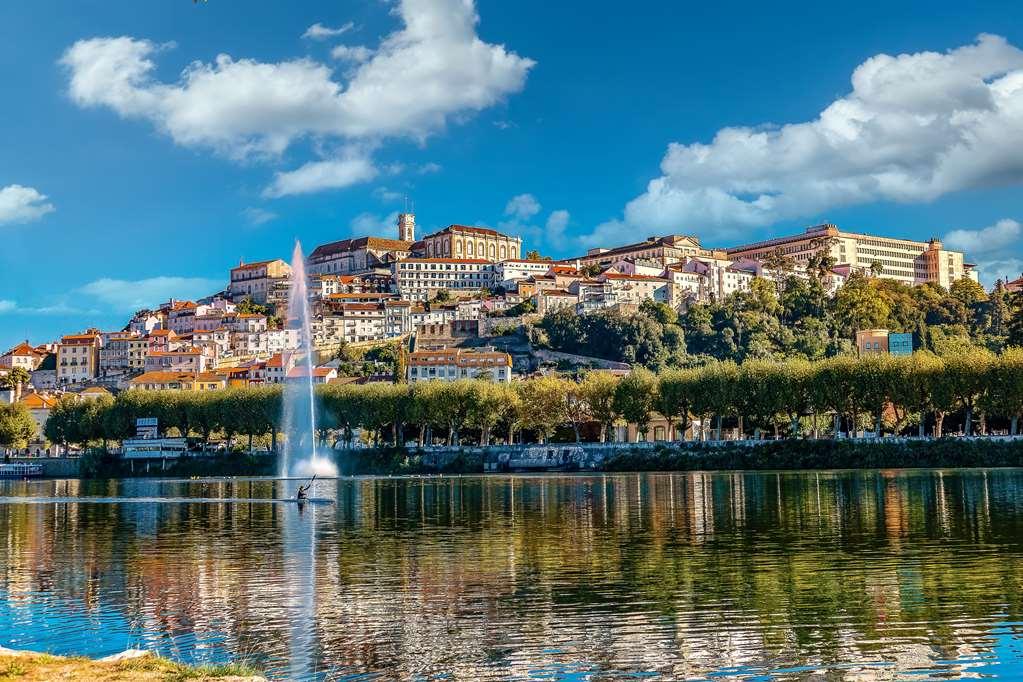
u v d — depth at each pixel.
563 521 126.88
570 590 80.19
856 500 144.88
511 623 69.75
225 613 74.50
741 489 171.62
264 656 62.94
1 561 100.44
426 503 158.38
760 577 84.25
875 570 86.56
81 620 73.06
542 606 74.69
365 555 100.44
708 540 106.06
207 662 61.34
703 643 64.06
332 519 135.88
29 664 50.72
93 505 166.75
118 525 132.25
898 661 59.94
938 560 90.88
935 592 77.19
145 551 106.31
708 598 76.38
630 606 74.19
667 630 67.19
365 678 58.25
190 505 163.62
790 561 91.75
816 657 60.94
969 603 73.25
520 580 84.88
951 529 110.50
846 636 65.25
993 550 95.75
